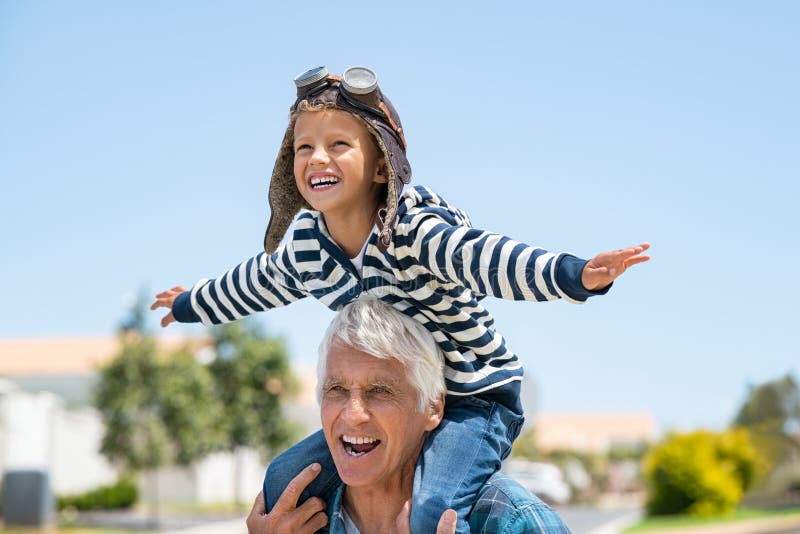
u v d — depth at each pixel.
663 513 23.34
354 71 2.69
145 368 29.05
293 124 2.78
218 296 3.26
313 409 45.00
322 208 2.71
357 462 2.75
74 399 48.88
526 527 2.67
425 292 2.74
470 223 2.94
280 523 2.93
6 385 32.56
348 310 2.79
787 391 25.62
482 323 2.92
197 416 29.61
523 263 2.43
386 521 2.86
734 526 19.53
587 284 2.29
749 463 23.58
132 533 22.48
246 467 42.94
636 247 2.22
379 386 2.74
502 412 2.96
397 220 2.69
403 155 2.77
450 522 2.59
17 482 24.08
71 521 26.89
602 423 81.19
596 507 36.53
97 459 35.59
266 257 3.15
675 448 23.55
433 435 2.85
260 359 34.12
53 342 52.84
